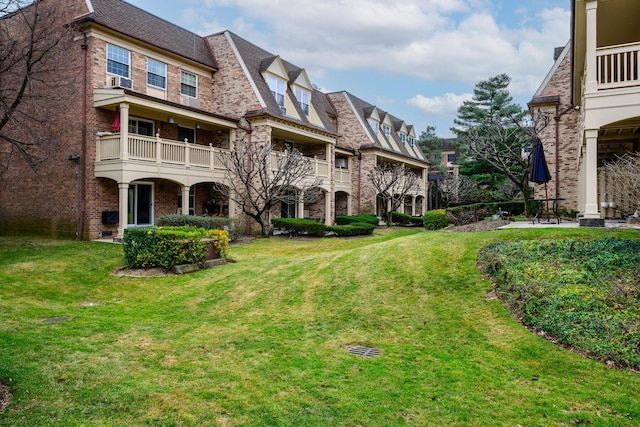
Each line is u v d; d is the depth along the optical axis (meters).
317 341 5.78
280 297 7.99
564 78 18.27
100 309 7.77
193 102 19.22
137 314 7.42
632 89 9.26
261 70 20.78
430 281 7.50
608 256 7.02
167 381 4.41
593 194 9.54
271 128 19.52
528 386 4.27
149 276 10.20
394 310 6.73
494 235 9.21
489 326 5.81
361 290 7.69
